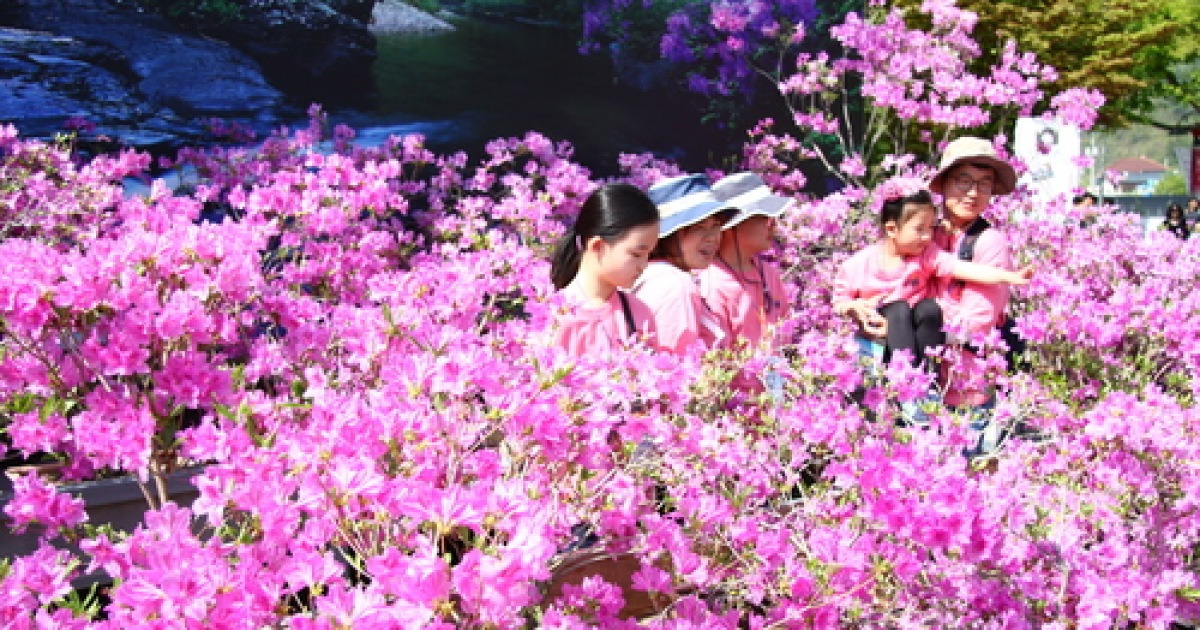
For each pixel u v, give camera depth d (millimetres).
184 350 2256
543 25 9250
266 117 7816
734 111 10109
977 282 3900
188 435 1911
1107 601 2248
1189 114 26766
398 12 8523
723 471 2238
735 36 10000
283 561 1604
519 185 5844
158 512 1628
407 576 1376
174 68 7340
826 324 5676
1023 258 5801
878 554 2008
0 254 2348
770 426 2502
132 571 1474
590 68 9461
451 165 6605
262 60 7801
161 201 3803
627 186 2645
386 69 8469
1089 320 3646
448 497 1432
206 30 7516
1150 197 20719
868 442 2209
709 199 3064
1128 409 2703
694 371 2170
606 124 9562
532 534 1400
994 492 2385
